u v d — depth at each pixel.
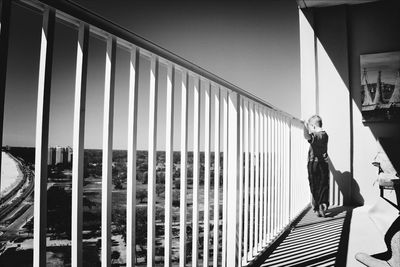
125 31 1.00
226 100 1.91
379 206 4.04
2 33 0.67
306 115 5.61
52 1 0.76
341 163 5.39
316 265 2.15
